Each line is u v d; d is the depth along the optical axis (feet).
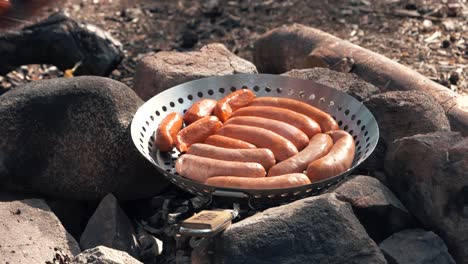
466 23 6.93
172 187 4.85
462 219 4.17
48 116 4.54
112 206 4.43
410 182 4.36
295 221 3.96
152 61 5.37
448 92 5.12
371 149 4.31
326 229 3.95
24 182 4.57
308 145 4.34
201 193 4.19
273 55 6.26
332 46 5.78
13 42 5.95
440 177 4.21
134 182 4.61
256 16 7.38
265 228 3.94
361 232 3.98
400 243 4.19
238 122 4.51
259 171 4.14
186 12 7.51
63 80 4.70
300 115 4.51
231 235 3.93
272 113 4.54
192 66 5.33
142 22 7.32
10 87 6.28
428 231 4.26
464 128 4.88
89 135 4.53
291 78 4.85
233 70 5.30
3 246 4.15
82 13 7.50
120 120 4.57
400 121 4.72
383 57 5.56
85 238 4.37
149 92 5.28
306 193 4.15
